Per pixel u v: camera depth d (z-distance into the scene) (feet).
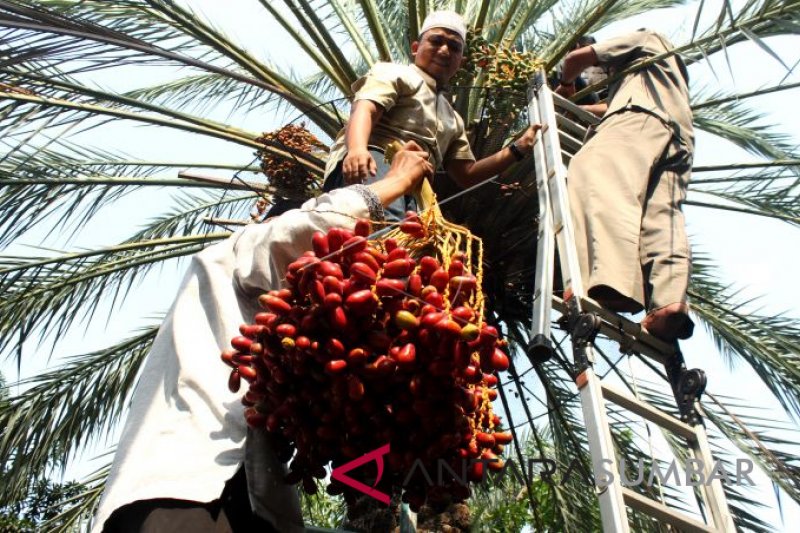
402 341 6.98
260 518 7.63
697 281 21.33
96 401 19.80
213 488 7.06
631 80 14.32
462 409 7.27
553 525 19.62
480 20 19.10
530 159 15.44
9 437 18.88
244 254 8.30
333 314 6.86
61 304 19.30
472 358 7.26
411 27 20.01
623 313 11.30
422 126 12.16
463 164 13.42
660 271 11.49
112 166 20.68
